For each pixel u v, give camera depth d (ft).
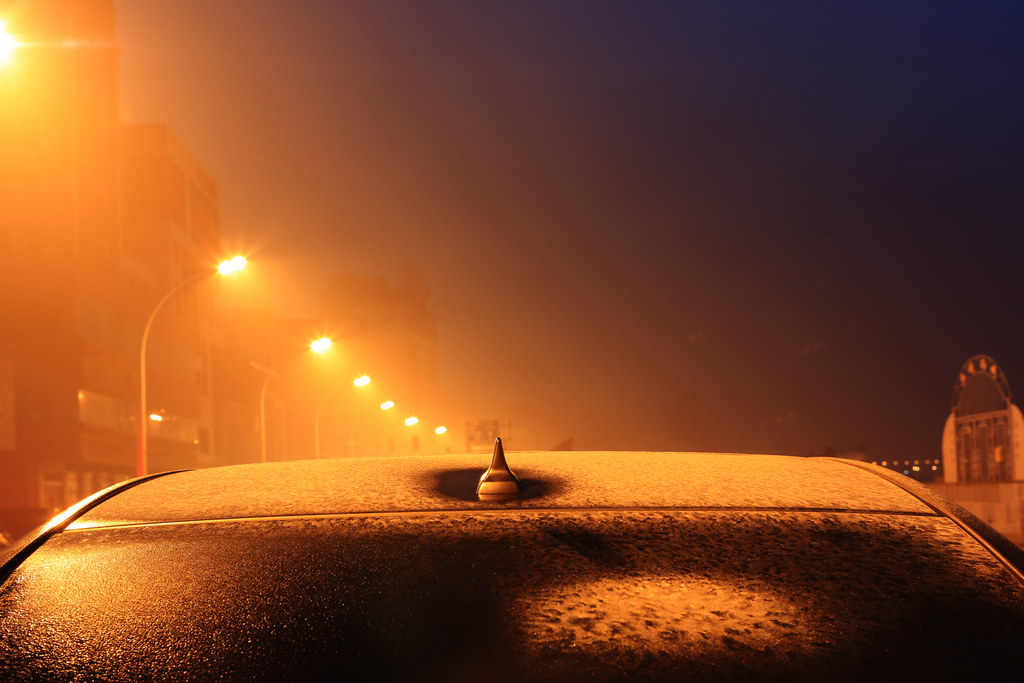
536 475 6.28
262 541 5.05
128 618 4.42
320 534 5.12
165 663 4.12
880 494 5.75
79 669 4.13
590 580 4.58
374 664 4.08
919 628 4.23
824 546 4.91
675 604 4.40
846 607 4.38
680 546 4.91
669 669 4.01
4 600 4.65
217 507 5.65
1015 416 147.23
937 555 4.83
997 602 4.41
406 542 4.98
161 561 4.89
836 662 4.04
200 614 4.41
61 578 4.79
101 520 5.53
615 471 6.39
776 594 4.47
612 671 4.01
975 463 159.12
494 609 4.39
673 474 6.27
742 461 6.77
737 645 4.13
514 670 4.02
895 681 3.94
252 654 4.15
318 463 7.02
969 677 3.96
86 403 155.12
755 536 5.03
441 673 4.01
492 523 5.20
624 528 5.11
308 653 4.15
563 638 4.19
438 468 6.61
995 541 4.98
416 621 4.31
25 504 148.05
